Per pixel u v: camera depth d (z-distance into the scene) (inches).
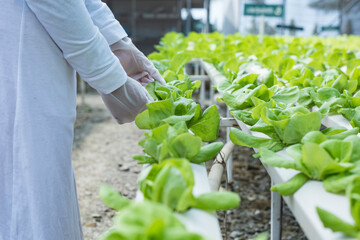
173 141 37.2
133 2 514.9
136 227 21.0
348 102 55.3
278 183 35.9
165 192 28.3
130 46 64.1
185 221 28.8
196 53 126.3
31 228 56.0
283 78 78.2
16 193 55.6
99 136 187.5
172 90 61.6
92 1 62.0
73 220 60.6
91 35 52.0
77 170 144.5
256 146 42.3
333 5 472.4
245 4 233.6
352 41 197.0
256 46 150.5
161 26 524.1
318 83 67.2
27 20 52.5
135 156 40.9
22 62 52.9
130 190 128.2
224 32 286.0
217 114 49.4
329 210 28.8
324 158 31.8
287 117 42.9
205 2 450.0
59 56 55.2
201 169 38.5
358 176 30.2
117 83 55.0
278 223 59.5
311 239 28.3
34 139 54.1
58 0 48.8
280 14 232.5
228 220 107.0
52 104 54.7
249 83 65.6
